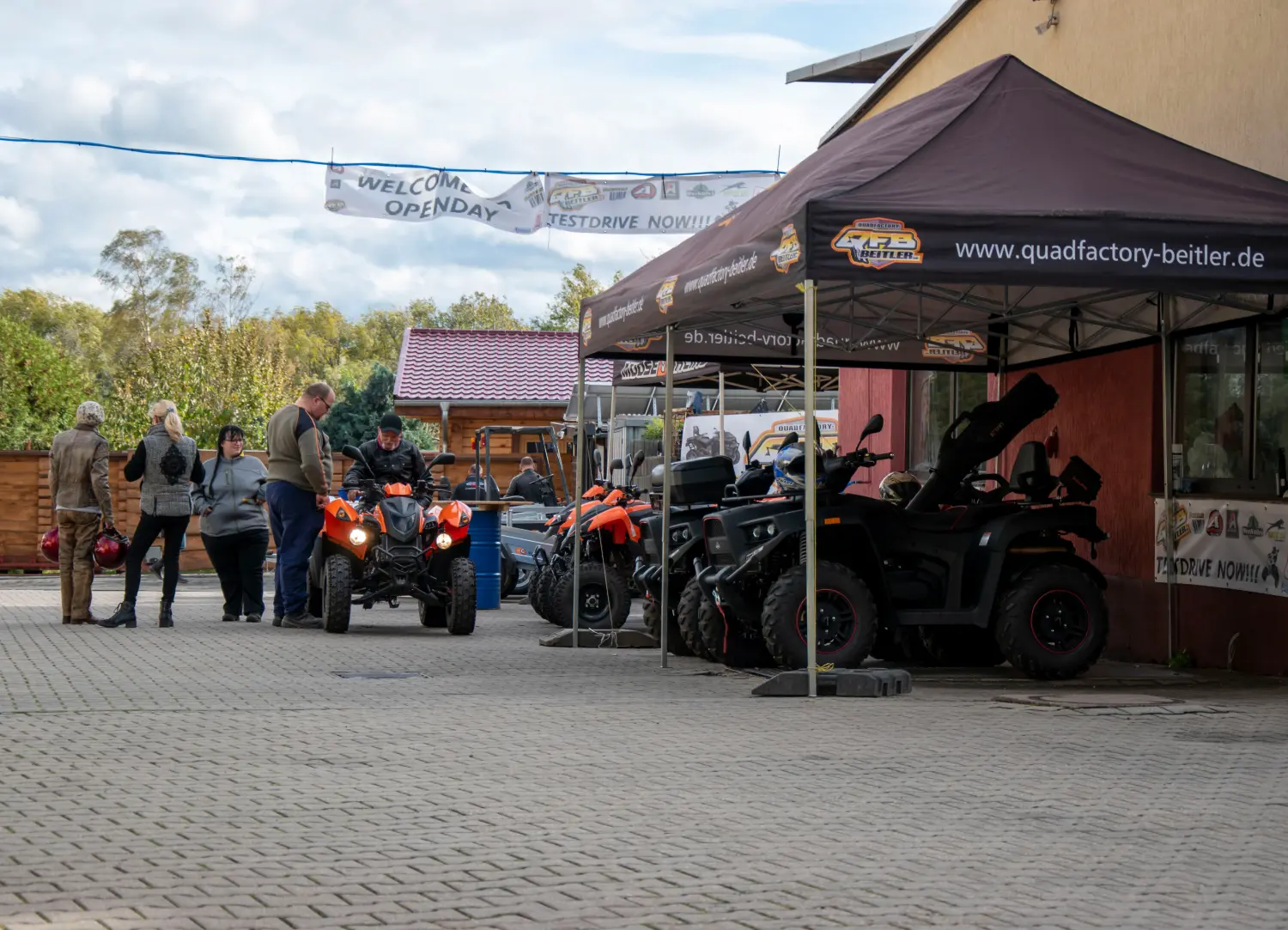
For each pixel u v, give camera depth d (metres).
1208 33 11.34
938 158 9.23
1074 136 9.77
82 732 7.28
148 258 76.25
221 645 11.93
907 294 12.45
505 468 27.50
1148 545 12.03
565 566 14.38
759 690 8.99
